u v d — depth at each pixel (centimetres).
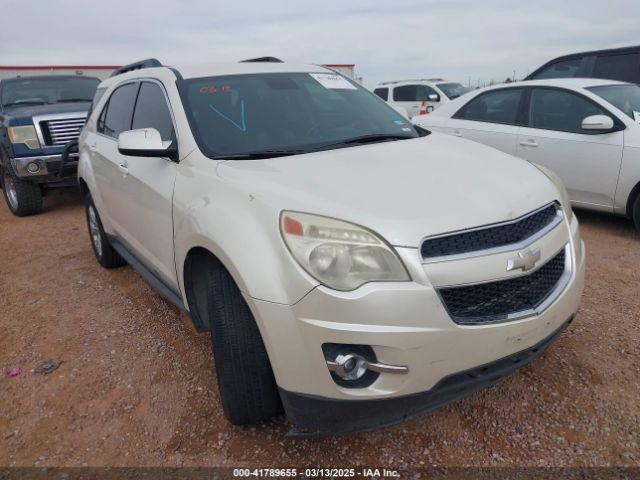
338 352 209
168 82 341
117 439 263
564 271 254
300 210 221
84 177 467
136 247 378
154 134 302
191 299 293
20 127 696
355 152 293
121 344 354
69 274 494
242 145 302
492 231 220
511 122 617
